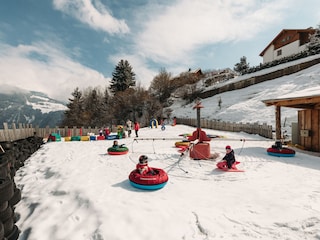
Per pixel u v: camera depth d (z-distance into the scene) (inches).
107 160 368.8
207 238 135.0
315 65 1133.1
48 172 310.7
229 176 261.4
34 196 222.8
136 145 549.6
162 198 195.0
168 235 139.4
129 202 184.7
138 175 222.5
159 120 1667.1
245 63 1892.2
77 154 439.2
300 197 190.1
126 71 2356.1
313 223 145.7
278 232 138.3
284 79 1223.5
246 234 137.5
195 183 237.9
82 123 2176.4
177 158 366.0
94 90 2549.2
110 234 139.5
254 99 1194.0
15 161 341.4
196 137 369.1
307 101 387.2
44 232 156.2
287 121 837.8
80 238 141.4
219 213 164.9
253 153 412.5
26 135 685.9
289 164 320.8
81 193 207.3
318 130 443.8
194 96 1823.3
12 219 157.6
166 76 2084.2
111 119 1974.7
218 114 1224.2
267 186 223.9
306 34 1439.5
